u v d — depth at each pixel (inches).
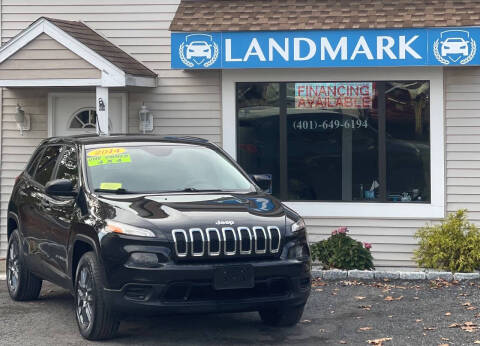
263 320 264.4
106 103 376.5
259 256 234.8
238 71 398.9
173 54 380.5
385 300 297.4
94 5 411.2
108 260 231.6
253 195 265.1
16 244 307.1
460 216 365.1
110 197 252.7
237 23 378.9
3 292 324.5
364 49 369.7
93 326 238.8
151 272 225.5
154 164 272.2
